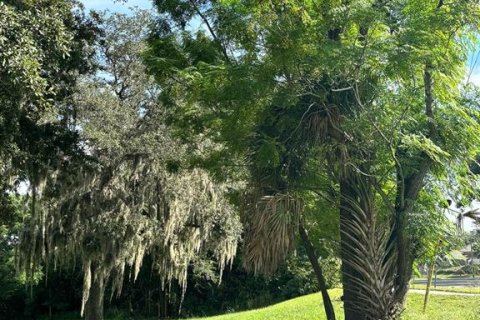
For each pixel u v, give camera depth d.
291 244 7.84
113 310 36.03
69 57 12.85
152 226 19.47
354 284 8.17
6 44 9.12
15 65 9.02
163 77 9.22
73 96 16.66
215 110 9.06
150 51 9.48
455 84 8.17
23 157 13.06
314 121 8.08
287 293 33.06
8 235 34.62
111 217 18.84
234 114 7.96
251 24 7.53
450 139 8.21
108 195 18.86
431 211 8.42
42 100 10.12
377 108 7.62
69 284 38.00
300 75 7.65
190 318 33.78
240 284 35.62
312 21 7.26
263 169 8.38
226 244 23.88
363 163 8.10
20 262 19.59
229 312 34.91
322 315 15.30
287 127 8.19
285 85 7.73
